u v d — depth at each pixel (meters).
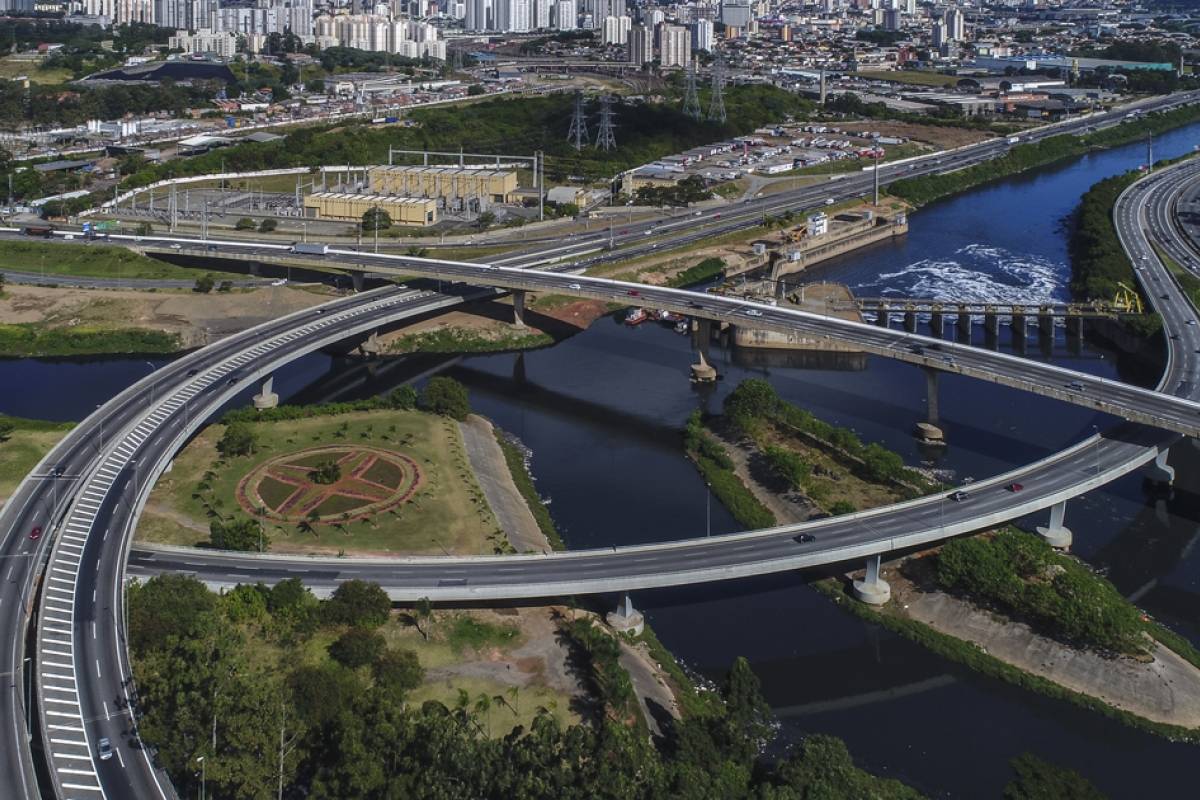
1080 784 183.38
